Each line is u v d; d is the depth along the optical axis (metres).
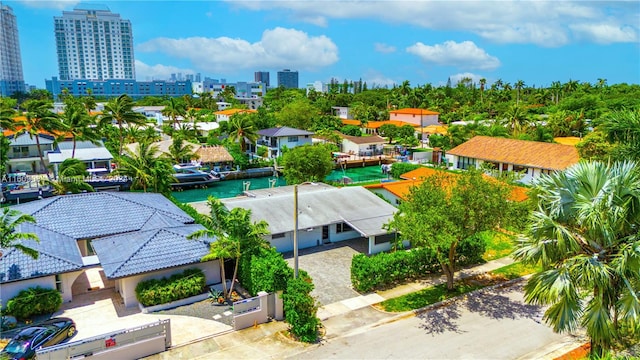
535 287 16.88
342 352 20.50
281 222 33.94
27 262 24.17
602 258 16.47
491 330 22.56
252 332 22.36
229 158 73.31
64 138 70.50
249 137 82.25
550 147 58.56
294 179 56.84
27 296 22.84
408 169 67.00
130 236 28.09
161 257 25.62
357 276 27.06
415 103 151.38
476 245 31.67
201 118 124.62
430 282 28.72
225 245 25.25
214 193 64.81
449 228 23.39
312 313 21.78
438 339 21.66
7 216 24.58
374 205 38.25
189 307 24.94
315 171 57.69
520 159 58.34
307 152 58.06
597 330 15.98
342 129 101.88
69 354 18.39
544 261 16.89
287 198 38.31
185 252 26.47
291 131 84.31
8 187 55.97
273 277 23.50
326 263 31.98
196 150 73.19
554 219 17.30
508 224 24.16
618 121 29.31
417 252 29.22
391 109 149.00
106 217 31.75
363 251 34.62
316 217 35.19
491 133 81.50
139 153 51.59
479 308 25.00
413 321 23.55
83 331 22.09
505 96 157.88
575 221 17.12
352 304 25.53
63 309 24.44
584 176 17.19
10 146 67.00
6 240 22.58
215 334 22.06
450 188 25.61
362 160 82.69
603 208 15.95
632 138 28.39
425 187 25.70
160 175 49.09
